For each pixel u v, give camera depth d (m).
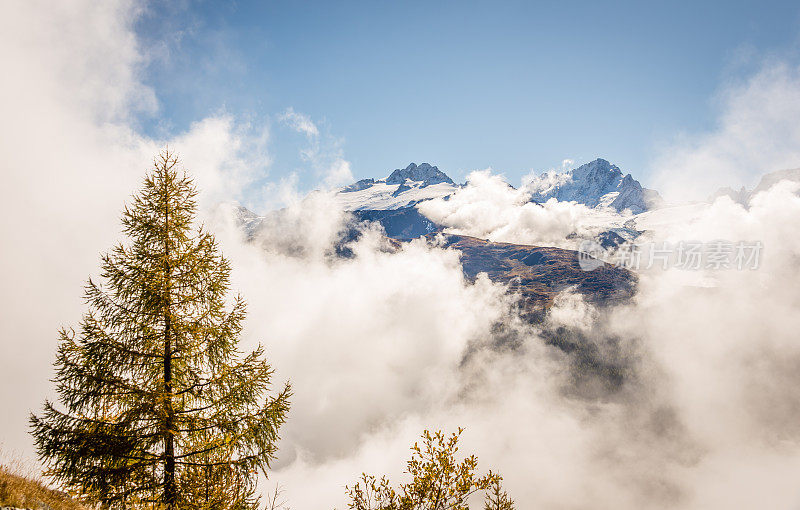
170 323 9.91
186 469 9.75
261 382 10.36
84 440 9.12
